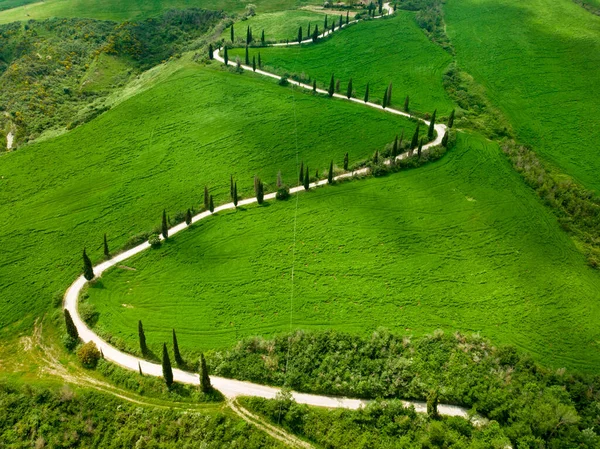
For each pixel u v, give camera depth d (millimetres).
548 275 90750
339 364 69812
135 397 67250
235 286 86375
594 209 105438
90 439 62938
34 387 67750
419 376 68250
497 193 110812
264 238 96875
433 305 82438
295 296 83812
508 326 79562
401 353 72125
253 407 65125
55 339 77688
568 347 77188
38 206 105375
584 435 60594
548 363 74250
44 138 130375
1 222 100938
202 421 63062
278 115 135500
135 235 97812
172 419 63812
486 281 88250
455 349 72688
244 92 145375
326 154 121875
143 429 63031
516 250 96125
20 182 111438
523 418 61906
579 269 92750
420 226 100250
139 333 71125
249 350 72625
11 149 131375
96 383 69500
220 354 72625
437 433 58781
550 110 143250
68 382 69500
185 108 138125
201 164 118125
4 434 63062
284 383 68125
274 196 108812
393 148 116688
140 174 114562
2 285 87688
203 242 96438
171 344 75375
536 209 106938
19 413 65188
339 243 95438
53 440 62219
